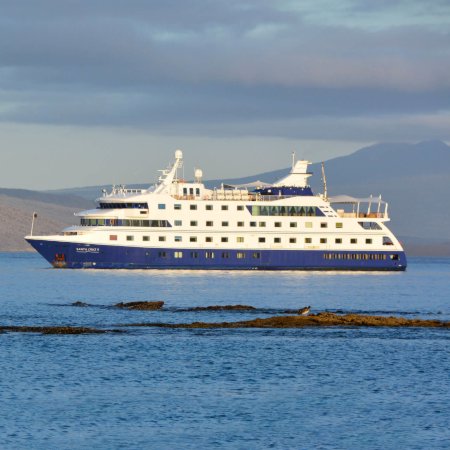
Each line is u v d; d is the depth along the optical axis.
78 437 122.81
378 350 187.25
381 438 124.06
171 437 123.44
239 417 133.25
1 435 123.06
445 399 144.62
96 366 166.88
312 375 162.00
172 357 176.88
